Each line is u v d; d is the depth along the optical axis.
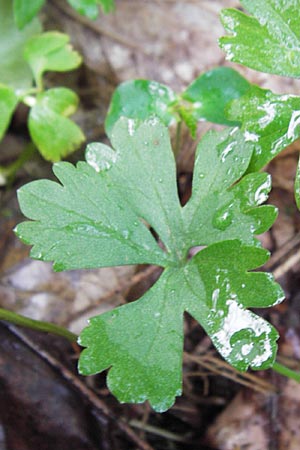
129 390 0.16
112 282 0.22
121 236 0.17
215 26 0.25
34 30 0.23
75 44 0.25
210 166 0.17
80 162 0.17
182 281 0.16
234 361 0.16
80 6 0.21
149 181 0.17
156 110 0.20
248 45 0.16
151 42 0.25
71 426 0.19
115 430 0.20
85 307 0.22
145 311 0.16
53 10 0.25
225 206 0.17
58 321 0.22
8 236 0.23
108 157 0.17
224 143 0.17
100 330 0.16
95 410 0.20
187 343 0.21
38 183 0.17
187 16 0.25
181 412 0.21
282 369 0.18
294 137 0.16
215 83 0.20
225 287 0.16
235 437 0.20
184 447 0.20
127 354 0.16
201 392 0.21
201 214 0.17
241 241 0.16
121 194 0.17
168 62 0.25
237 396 0.21
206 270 0.16
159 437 0.20
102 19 0.25
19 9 0.22
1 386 0.19
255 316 0.16
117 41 0.25
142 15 0.25
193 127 0.20
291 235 0.22
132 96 0.20
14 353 0.19
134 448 0.20
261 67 0.16
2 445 0.18
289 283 0.21
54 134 0.21
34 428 0.19
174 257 0.17
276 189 0.22
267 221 0.16
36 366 0.19
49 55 0.21
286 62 0.16
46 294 0.22
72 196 0.17
